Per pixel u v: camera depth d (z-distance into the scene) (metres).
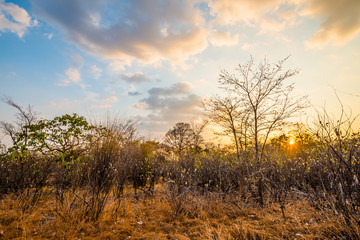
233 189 6.76
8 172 6.02
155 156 10.11
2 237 3.41
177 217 4.88
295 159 6.34
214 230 4.13
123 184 6.66
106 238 3.69
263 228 4.24
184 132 19.62
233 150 8.24
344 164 3.65
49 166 6.06
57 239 3.48
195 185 6.15
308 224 4.31
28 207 4.70
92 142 5.80
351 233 3.44
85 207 4.59
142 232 4.10
